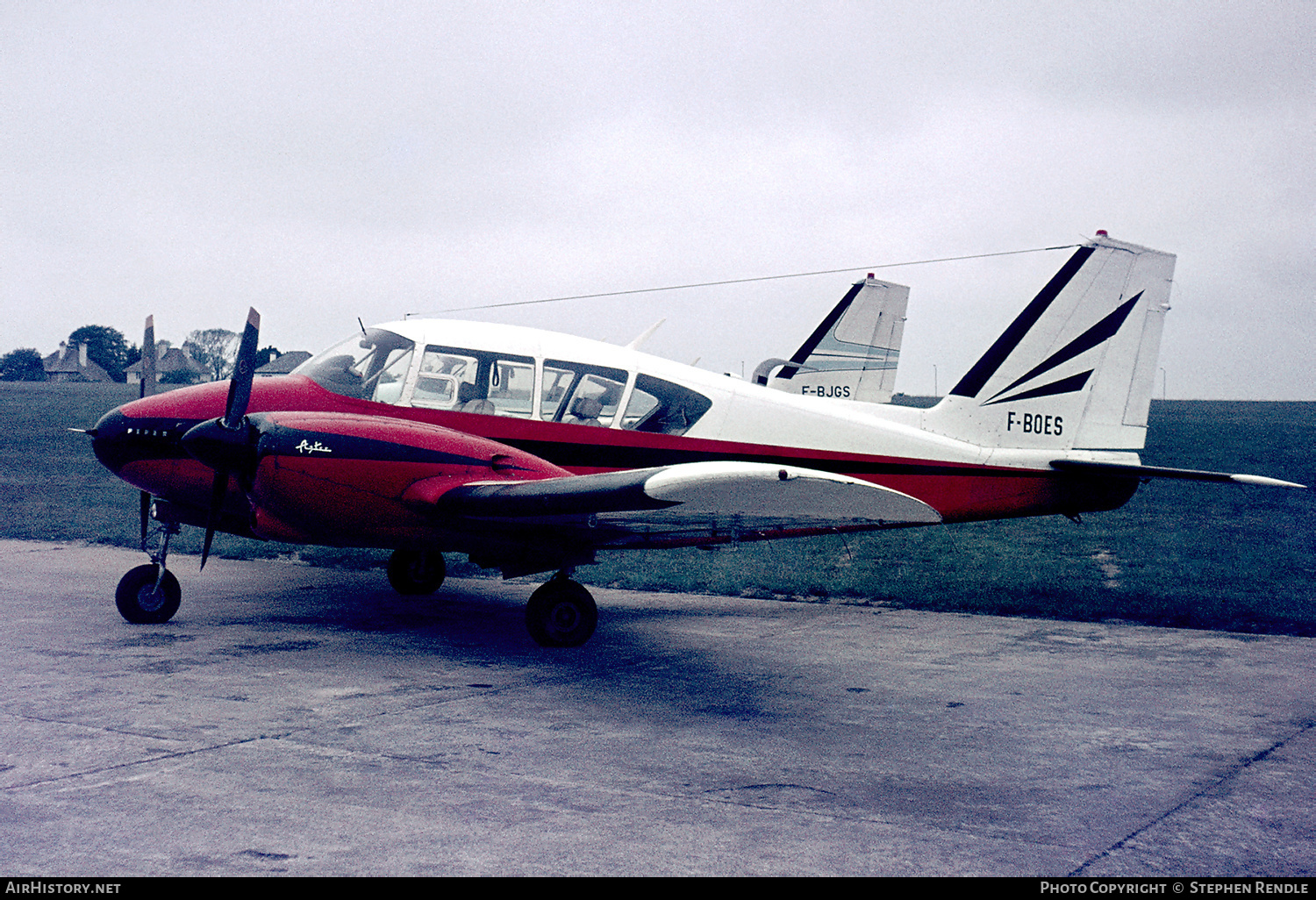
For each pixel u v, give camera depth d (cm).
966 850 329
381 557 1155
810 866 314
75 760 404
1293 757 438
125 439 710
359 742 440
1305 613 821
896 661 646
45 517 1488
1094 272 885
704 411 828
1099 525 1483
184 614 783
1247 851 330
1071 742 460
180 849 315
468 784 387
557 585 687
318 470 629
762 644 705
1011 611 848
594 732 466
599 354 817
